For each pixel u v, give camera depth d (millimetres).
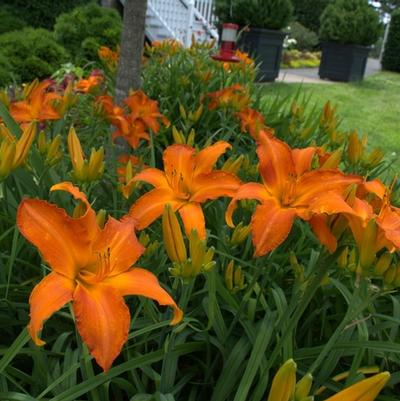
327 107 2670
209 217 1949
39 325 940
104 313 1005
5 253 1697
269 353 1447
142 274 1116
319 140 2910
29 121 2184
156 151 3352
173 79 3924
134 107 2783
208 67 4570
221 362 1523
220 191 1396
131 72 3346
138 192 2090
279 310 1429
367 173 2180
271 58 9945
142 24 3311
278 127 3445
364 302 1226
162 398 1209
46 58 6652
